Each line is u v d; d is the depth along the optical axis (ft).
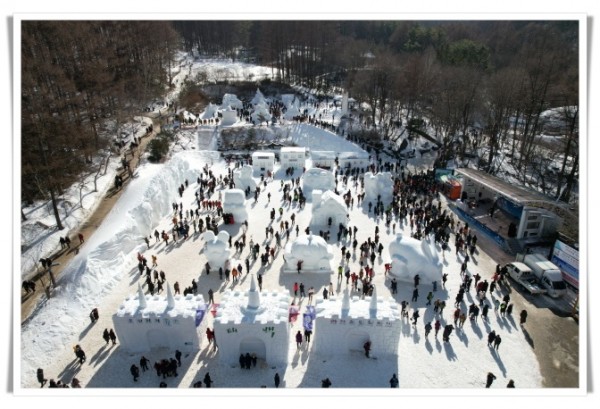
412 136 240.53
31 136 133.69
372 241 124.88
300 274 107.45
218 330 76.43
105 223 126.82
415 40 378.73
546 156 205.05
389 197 155.84
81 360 79.87
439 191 166.81
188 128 231.50
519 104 208.85
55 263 113.09
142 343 82.02
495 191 136.77
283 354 78.23
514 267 106.11
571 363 80.94
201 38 419.13
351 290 101.04
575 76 199.11
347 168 190.70
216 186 169.68
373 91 262.47
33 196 142.31
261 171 189.57
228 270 104.83
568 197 160.25
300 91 310.24
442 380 76.23
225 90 301.84
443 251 120.67
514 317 93.15
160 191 143.84
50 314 91.25
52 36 185.06
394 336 78.54
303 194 161.17
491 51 354.33
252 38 434.30
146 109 257.55
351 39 376.07
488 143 234.99
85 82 194.39
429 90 259.60
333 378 76.02
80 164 157.79
